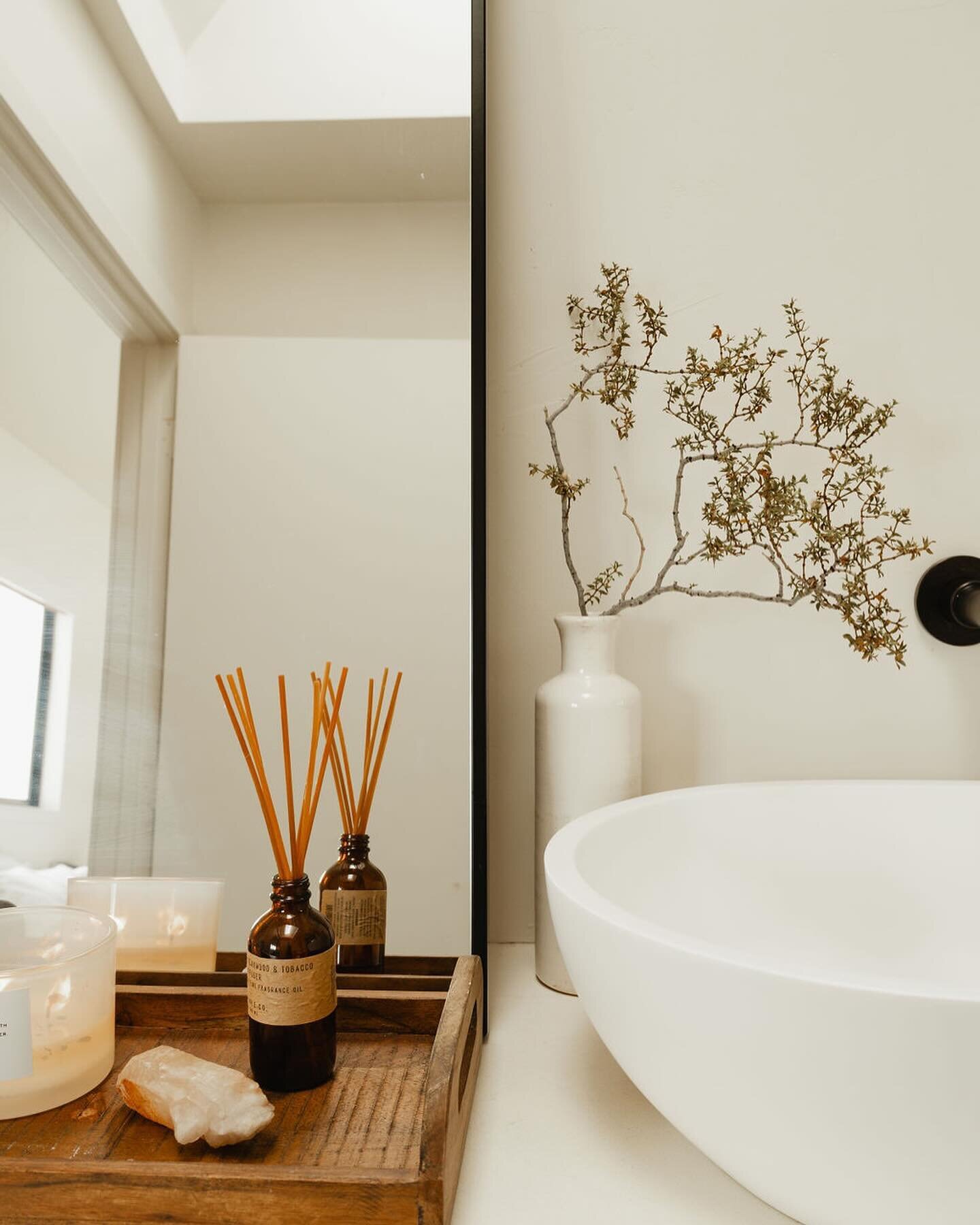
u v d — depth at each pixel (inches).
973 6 37.7
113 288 33.9
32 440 33.3
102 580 32.8
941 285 37.7
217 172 34.2
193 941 31.3
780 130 38.0
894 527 35.0
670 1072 17.6
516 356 37.9
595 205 38.0
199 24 34.8
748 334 37.8
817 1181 16.4
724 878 29.7
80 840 31.8
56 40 34.5
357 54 34.6
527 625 37.8
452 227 33.9
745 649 37.6
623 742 31.2
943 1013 14.1
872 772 37.6
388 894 31.1
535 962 34.5
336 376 33.4
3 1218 18.3
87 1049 23.5
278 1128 21.7
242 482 33.0
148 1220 18.3
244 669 32.3
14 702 32.4
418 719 32.0
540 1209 20.2
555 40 38.1
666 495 37.7
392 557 32.7
